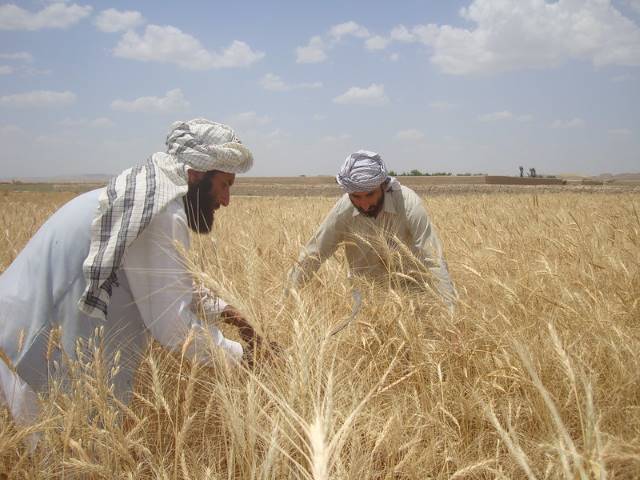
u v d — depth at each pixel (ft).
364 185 12.80
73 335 8.68
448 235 20.07
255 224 22.71
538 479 6.88
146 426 8.07
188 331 8.49
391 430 7.44
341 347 9.74
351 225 13.94
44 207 46.78
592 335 9.58
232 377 7.82
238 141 9.88
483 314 10.11
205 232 10.11
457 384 8.93
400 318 9.73
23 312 8.77
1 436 6.88
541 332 9.70
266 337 8.11
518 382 8.36
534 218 27.14
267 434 6.71
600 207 41.52
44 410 7.44
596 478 4.99
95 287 8.32
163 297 8.62
